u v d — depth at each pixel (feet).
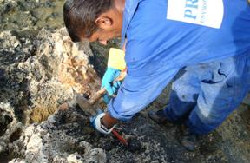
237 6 6.33
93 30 5.90
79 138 7.75
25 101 8.68
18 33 10.50
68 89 8.91
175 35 5.76
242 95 7.63
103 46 10.68
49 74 9.21
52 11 11.36
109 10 5.67
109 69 7.81
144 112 9.21
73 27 5.90
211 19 5.98
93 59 10.03
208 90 7.61
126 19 5.56
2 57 9.61
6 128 8.11
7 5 11.14
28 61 9.33
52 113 8.64
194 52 6.15
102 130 7.54
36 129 7.70
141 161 7.76
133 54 5.74
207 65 7.27
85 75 9.24
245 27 6.54
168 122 9.14
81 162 7.06
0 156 7.51
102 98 8.54
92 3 5.59
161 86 6.31
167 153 8.33
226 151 9.05
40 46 9.80
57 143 7.50
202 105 7.97
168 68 6.06
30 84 8.91
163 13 5.58
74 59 9.46
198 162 8.62
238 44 6.65
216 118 8.06
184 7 5.73
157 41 5.68
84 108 8.21
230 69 7.03
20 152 7.50
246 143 9.51
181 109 8.68
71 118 8.11
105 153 7.51
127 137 8.13
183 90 8.27
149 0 5.56
